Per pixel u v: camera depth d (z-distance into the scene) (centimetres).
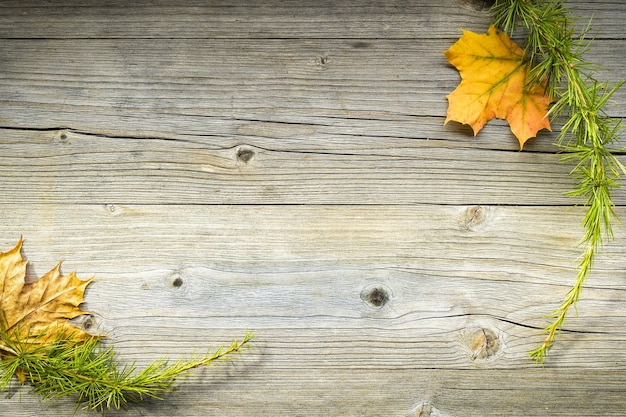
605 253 126
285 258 125
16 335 121
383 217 125
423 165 126
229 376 125
